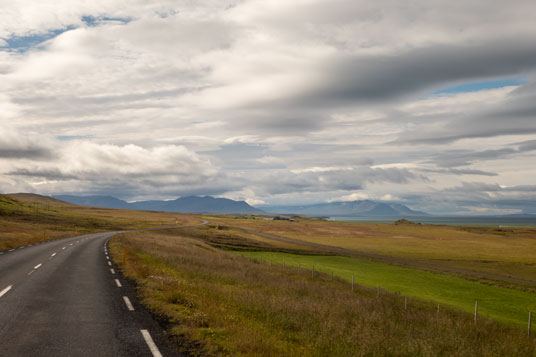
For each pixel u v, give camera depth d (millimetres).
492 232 182250
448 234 166000
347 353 9266
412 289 38906
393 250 92062
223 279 24094
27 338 8500
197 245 62625
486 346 13719
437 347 11750
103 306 12188
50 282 16891
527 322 26234
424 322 18031
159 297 13875
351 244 107938
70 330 9273
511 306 33062
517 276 55281
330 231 165500
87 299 13273
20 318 10289
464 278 49406
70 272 20531
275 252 72000
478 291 40406
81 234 74875
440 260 72375
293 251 74875
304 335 10766
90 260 27062
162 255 33125
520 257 80688
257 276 29047
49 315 10750
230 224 182500
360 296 25516
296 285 26172
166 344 8438
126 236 62750
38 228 81812
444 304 31094
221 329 10000
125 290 15305
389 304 22844
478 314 26703
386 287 39000
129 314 11195
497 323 22031
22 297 13242
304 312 14234
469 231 187375
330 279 36188
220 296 15922
